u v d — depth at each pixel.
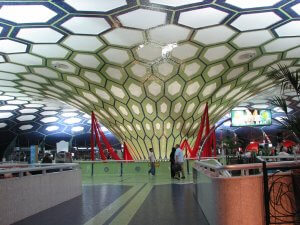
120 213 8.19
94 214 8.14
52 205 9.50
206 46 18.89
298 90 7.55
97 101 25.52
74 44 18.34
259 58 21.30
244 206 5.40
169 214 7.88
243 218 5.38
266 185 5.45
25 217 7.91
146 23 16.02
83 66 21.17
